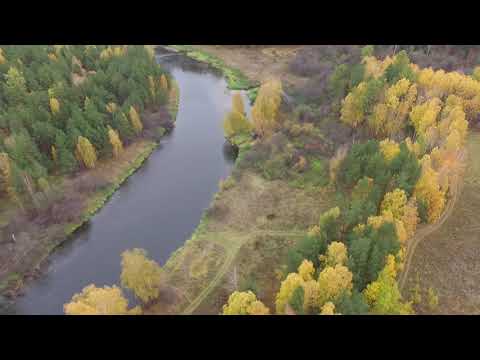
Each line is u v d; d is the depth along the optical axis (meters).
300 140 115.31
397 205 76.94
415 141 96.50
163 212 101.69
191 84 158.88
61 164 106.56
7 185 99.25
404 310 64.75
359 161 91.25
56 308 79.81
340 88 123.06
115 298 66.31
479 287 73.50
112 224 98.69
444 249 80.06
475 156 100.50
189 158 120.62
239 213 96.88
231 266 83.69
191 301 77.44
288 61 166.25
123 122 117.56
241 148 120.88
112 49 154.00
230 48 181.00
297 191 100.75
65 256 90.88
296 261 71.88
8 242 90.19
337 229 76.00
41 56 141.25
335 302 64.19
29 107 112.75
